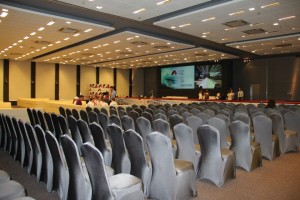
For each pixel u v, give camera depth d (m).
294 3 7.12
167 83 23.88
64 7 8.55
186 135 3.94
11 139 5.29
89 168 2.42
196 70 21.55
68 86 24.00
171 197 3.00
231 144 4.60
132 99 18.61
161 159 3.03
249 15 8.22
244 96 19.61
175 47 13.88
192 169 3.23
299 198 3.27
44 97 22.69
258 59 18.97
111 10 7.98
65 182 3.10
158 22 9.15
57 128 5.65
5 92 20.80
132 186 2.54
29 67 21.89
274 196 3.33
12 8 7.67
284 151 5.52
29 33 10.80
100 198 2.39
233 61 20.09
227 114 6.41
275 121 5.50
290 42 12.27
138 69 28.06
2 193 2.24
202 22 9.05
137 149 3.20
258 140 5.13
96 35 11.20
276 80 18.11
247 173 4.24
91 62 21.86
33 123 7.29
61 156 3.08
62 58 19.06
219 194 3.39
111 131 3.60
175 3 7.31
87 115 6.46
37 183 3.81
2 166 4.66
